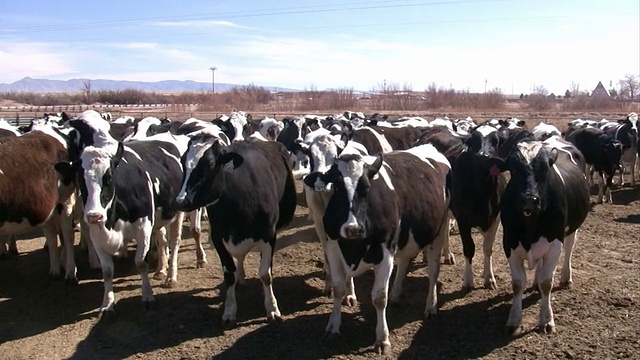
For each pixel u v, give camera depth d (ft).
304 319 25.59
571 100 224.12
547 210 22.79
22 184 27.96
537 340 22.88
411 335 23.77
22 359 22.68
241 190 24.71
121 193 25.93
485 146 27.35
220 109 205.05
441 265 32.73
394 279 29.58
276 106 219.61
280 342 23.41
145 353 22.85
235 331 24.54
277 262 34.22
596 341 22.65
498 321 24.86
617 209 48.78
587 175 59.82
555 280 29.45
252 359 22.12
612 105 203.51
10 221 28.02
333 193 21.90
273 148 28.50
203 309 27.02
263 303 27.61
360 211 21.01
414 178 24.12
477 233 39.88
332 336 23.18
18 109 180.96
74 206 31.78
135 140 32.07
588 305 26.08
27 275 32.27
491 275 28.76
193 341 23.72
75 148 31.58
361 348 22.72
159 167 28.94
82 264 34.12
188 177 24.08
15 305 27.91
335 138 30.35
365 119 75.20
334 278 22.99
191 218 33.06
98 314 26.55
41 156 29.43
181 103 242.17
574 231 26.63
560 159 26.45
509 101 280.31
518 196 22.39
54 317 26.50
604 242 37.01
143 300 27.14
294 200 28.55
